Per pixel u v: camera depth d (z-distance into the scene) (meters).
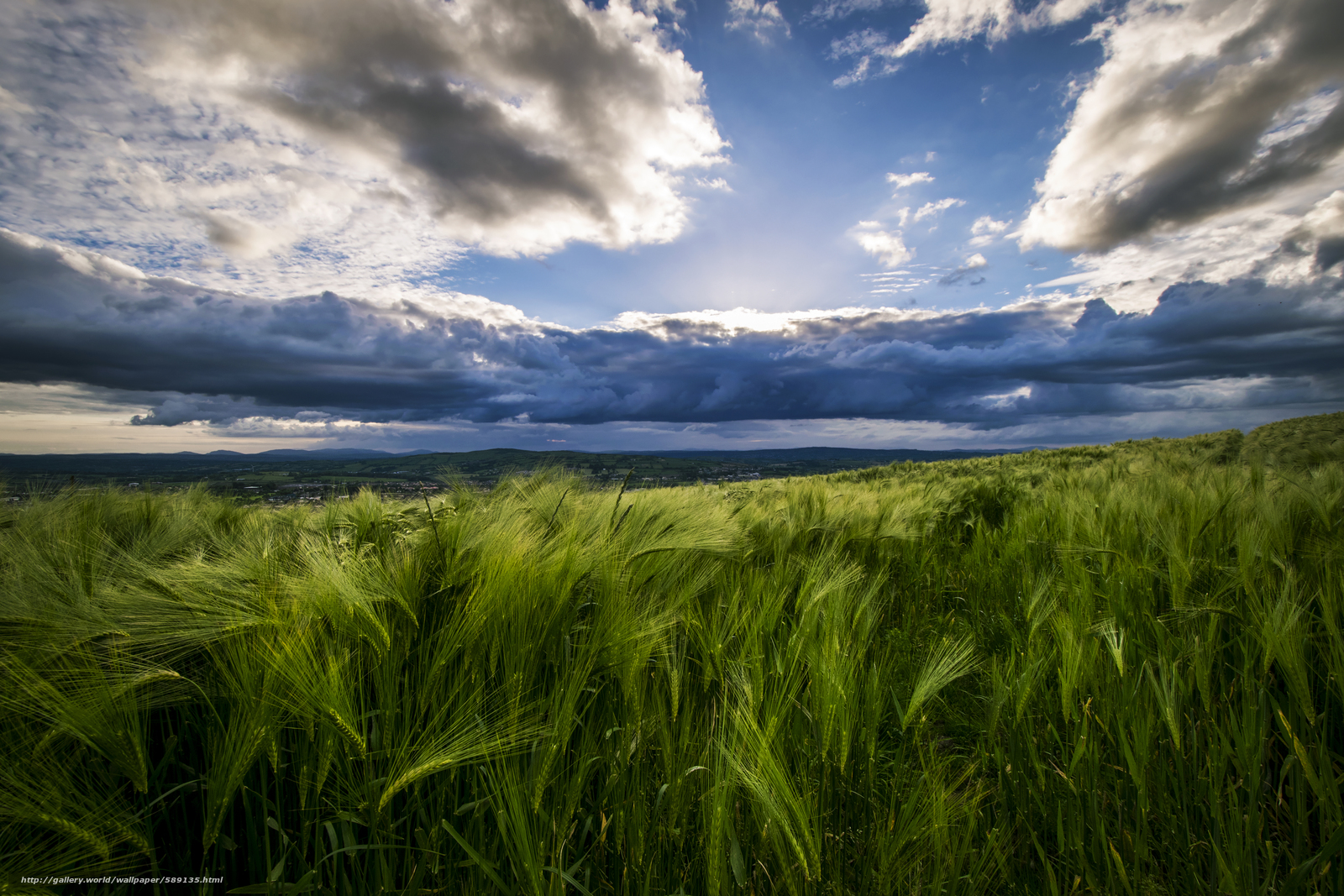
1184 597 2.48
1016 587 3.57
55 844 1.19
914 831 1.37
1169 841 1.52
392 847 1.27
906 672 2.56
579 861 1.37
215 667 1.50
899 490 6.73
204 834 1.25
